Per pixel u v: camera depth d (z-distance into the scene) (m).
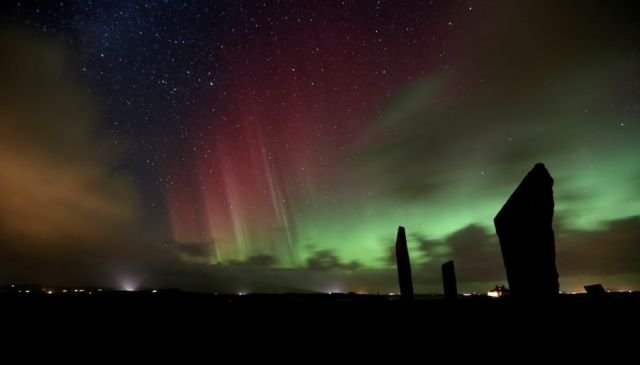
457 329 7.44
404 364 5.48
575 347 4.86
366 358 5.97
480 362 5.04
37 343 6.73
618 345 5.30
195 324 9.16
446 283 10.16
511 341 4.86
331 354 6.32
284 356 6.25
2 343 6.61
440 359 5.52
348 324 8.91
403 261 9.73
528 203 4.68
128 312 10.61
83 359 5.86
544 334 4.51
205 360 6.03
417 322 8.55
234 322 9.28
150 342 7.18
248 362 5.92
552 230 4.48
